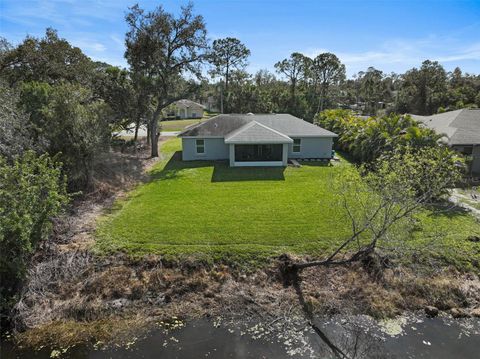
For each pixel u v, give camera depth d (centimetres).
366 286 1009
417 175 941
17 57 2477
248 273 1051
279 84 7644
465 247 1155
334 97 7200
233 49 5575
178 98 2772
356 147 2412
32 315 898
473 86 5844
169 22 2506
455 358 780
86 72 2728
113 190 1791
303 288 1006
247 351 802
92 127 1638
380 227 945
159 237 1215
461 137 2177
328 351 804
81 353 797
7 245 915
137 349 808
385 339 842
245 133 2380
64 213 1287
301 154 2681
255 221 1355
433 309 931
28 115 1384
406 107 5544
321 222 1337
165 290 997
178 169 2323
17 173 940
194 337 846
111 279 1011
